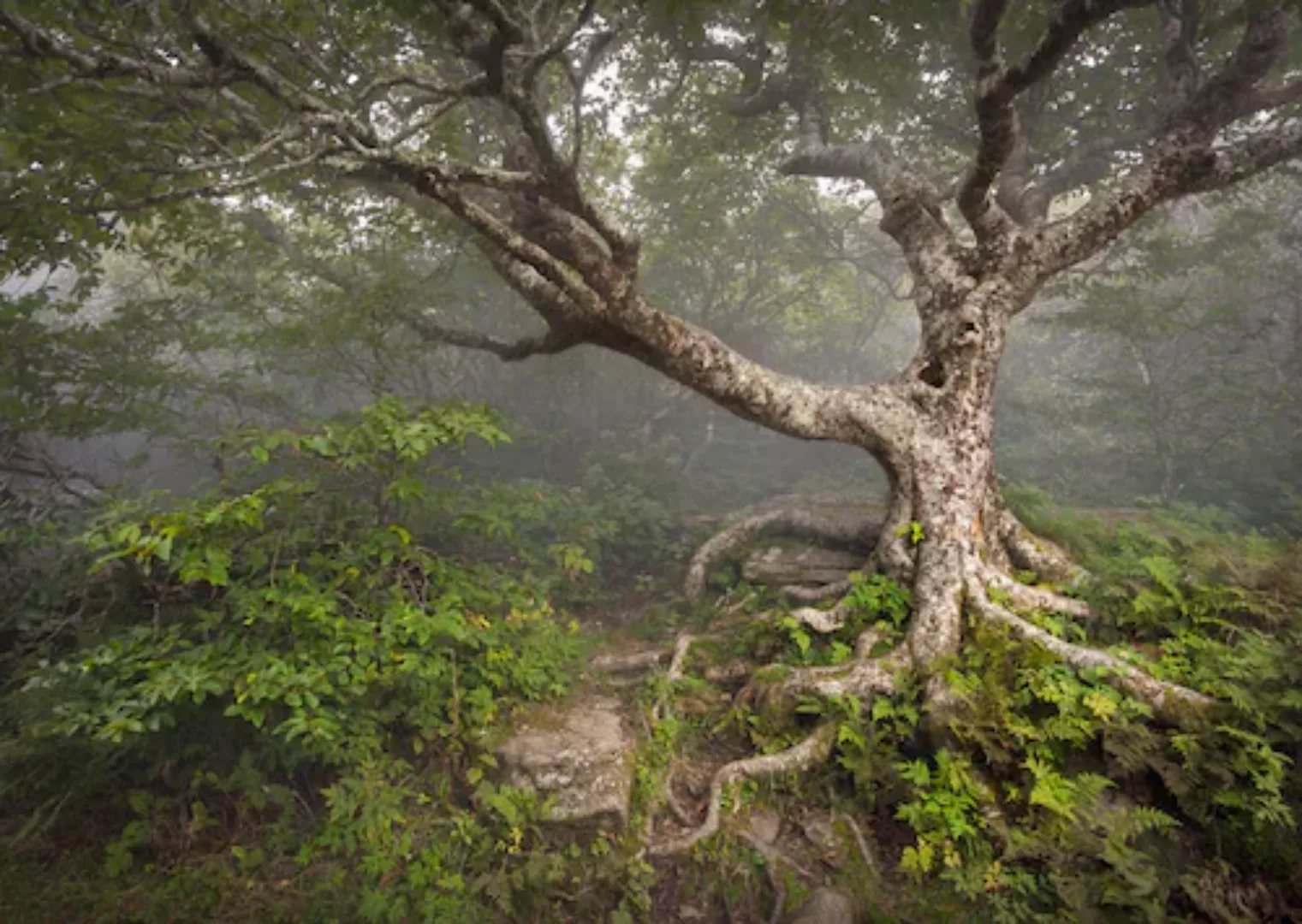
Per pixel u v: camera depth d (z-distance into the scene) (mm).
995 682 5469
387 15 7051
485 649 5715
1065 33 4699
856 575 6723
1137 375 12773
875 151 8617
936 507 6527
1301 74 8906
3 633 5906
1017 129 5582
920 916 4281
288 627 4816
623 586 9164
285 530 5168
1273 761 4273
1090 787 4500
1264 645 4996
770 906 4480
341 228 9102
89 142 5555
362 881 4289
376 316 8203
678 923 4414
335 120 4684
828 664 6199
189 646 4578
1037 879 4359
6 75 5363
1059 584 6602
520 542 7965
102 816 4676
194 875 4164
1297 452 11055
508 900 4172
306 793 4953
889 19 8250
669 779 5391
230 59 4734
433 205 7660
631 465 12055
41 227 6082
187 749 4691
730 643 6988
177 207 7156
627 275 6117
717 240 13906
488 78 4988
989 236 6910
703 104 11445
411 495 5188
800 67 9773
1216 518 8805
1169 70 7336
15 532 6062
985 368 6836
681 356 6473
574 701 5988
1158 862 4230
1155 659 5535
